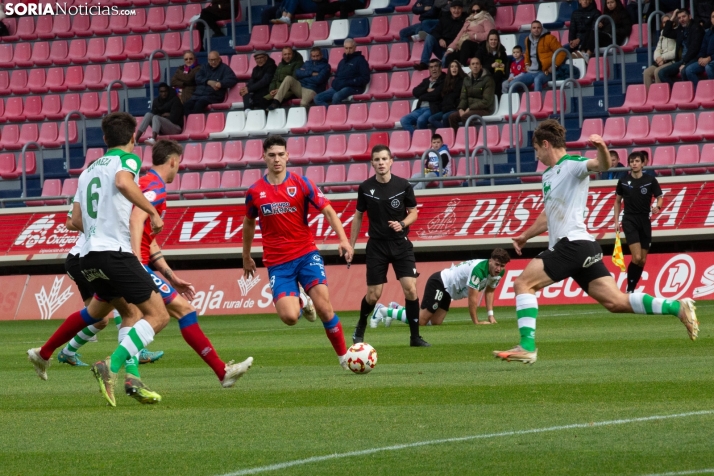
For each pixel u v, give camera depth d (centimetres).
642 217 5519
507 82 7469
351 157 7644
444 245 6322
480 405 2053
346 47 8069
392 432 1761
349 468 1458
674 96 7050
